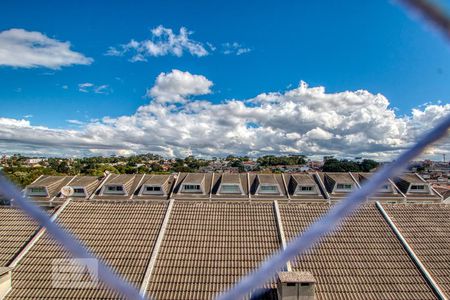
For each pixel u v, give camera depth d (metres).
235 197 36.91
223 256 14.78
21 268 14.03
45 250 15.00
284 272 12.79
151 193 37.75
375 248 15.23
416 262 14.36
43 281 13.46
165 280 13.52
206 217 17.44
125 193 37.62
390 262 14.48
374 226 16.66
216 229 16.55
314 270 13.95
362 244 15.43
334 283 13.34
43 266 14.17
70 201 18.59
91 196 37.44
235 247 15.32
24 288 13.12
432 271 14.09
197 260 14.57
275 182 37.78
